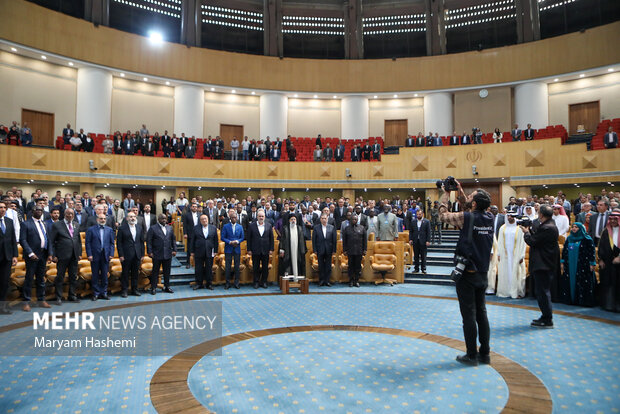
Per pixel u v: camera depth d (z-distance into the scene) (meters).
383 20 23.16
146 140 18.34
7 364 4.09
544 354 4.37
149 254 8.25
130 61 19.80
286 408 3.10
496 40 22.03
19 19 17.02
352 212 10.22
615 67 19.02
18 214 7.68
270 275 9.77
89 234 7.54
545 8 20.91
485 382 3.59
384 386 3.51
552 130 18.83
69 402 3.22
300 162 19.73
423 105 23.17
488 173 18.25
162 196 19.50
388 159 19.47
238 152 19.84
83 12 19.41
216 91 22.33
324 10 23.22
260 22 23.05
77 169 16.61
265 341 4.86
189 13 21.53
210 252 8.82
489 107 22.03
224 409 3.08
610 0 19.58
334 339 4.95
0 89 17.34
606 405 3.14
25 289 6.99
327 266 9.25
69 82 19.17
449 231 15.74
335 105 23.59
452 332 5.27
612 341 4.85
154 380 3.67
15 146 15.49
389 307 6.87
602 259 6.62
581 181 16.70
